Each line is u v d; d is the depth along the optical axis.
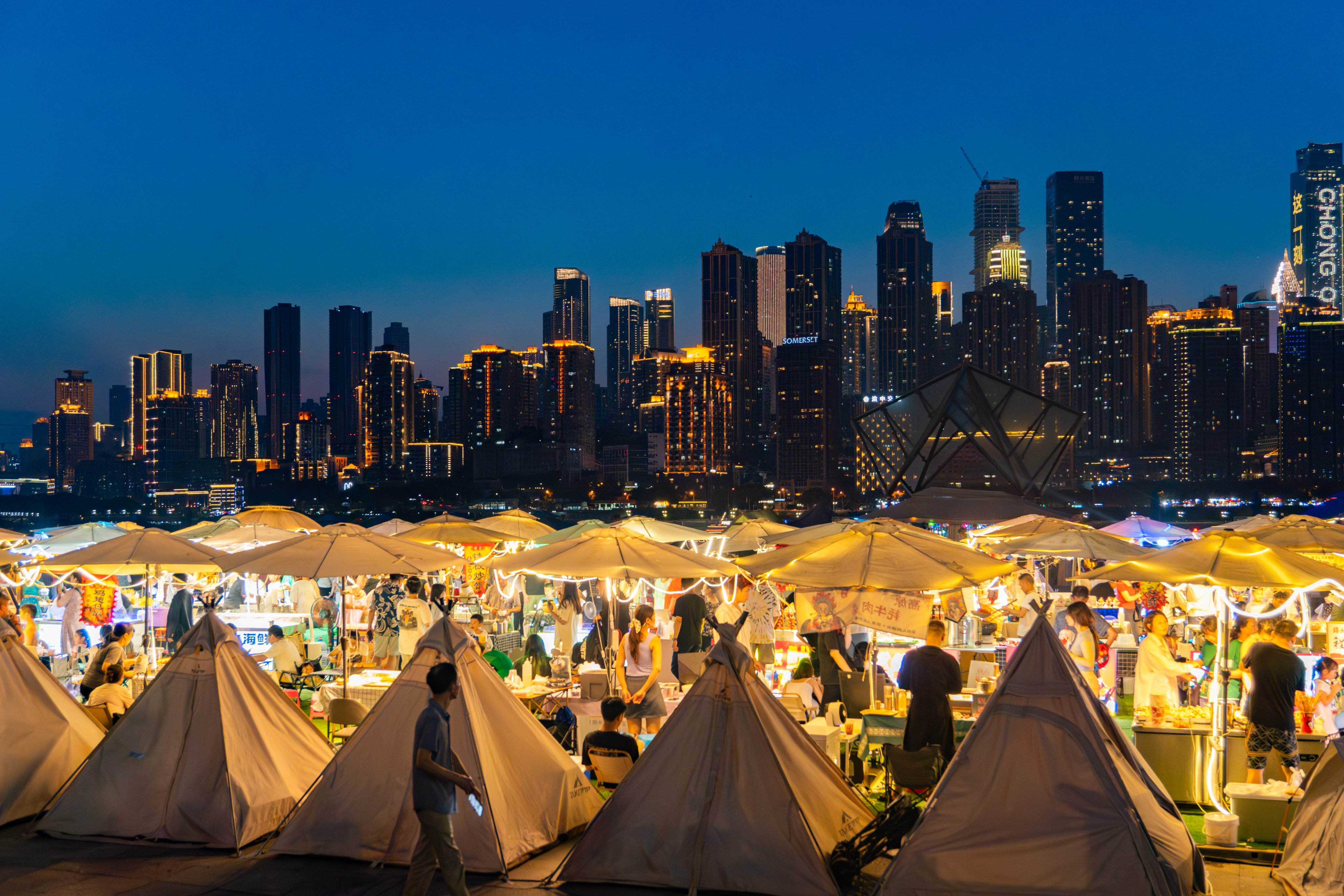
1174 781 10.39
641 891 8.38
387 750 9.25
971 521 21.59
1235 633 11.86
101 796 9.83
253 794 9.63
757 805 8.48
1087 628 13.03
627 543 13.33
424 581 18.33
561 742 12.23
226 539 22.17
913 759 9.35
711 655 8.95
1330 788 8.26
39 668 11.01
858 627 13.77
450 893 8.20
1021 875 7.49
